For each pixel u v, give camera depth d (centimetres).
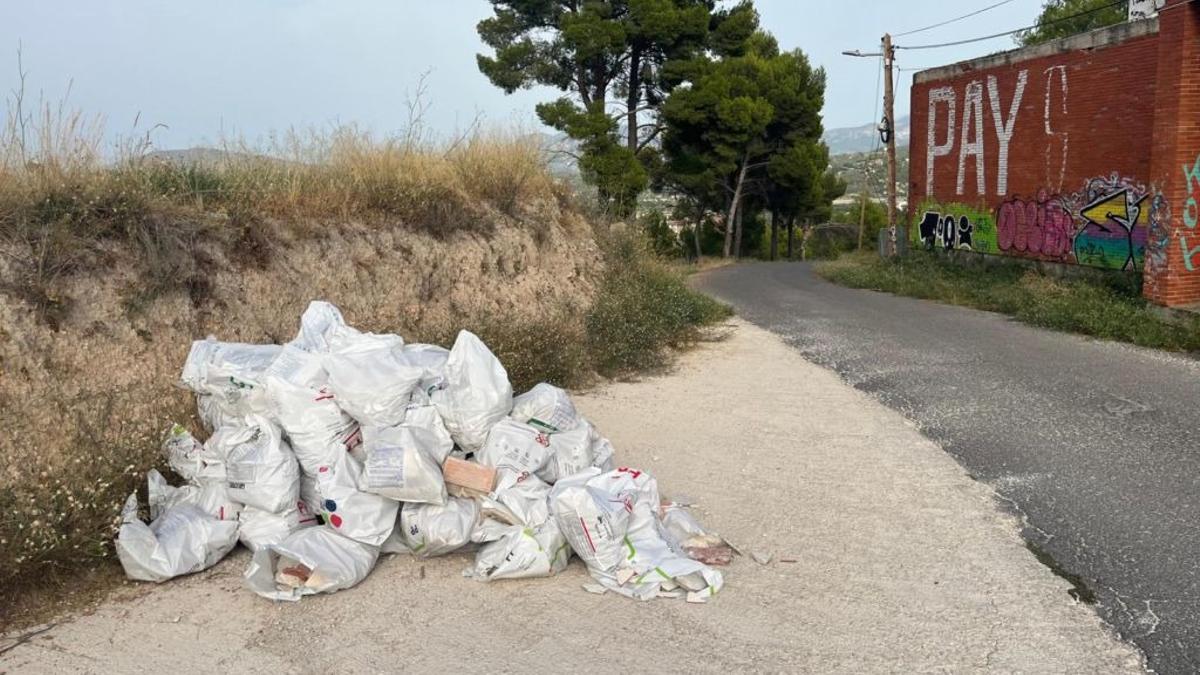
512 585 449
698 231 4656
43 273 559
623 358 978
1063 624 408
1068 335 1201
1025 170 1773
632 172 3322
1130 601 429
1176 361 990
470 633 402
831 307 1642
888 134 2602
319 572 430
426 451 479
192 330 639
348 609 423
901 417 787
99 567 448
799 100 4138
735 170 4278
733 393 885
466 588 446
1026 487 591
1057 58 1645
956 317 1420
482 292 946
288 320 723
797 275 2677
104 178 648
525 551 450
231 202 739
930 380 923
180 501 482
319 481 464
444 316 875
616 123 3375
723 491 593
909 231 2316
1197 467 617
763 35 4425
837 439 718
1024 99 1758
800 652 385
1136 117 1451
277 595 427
